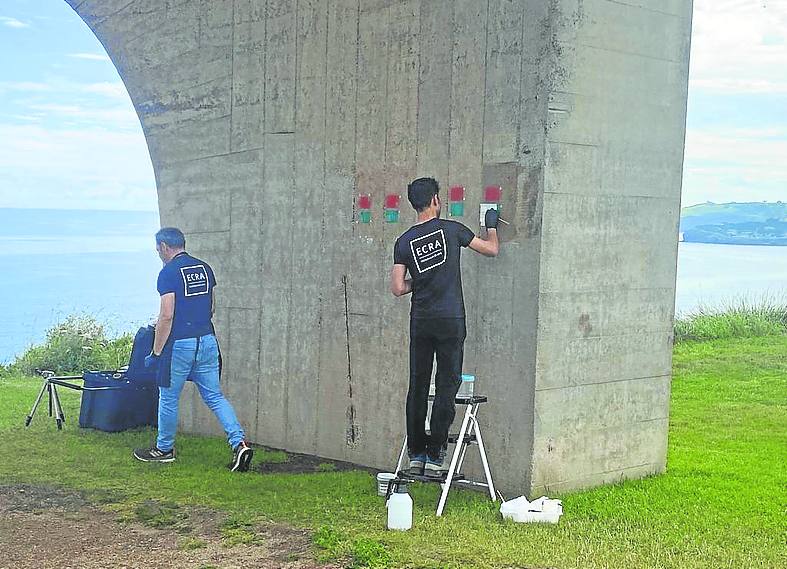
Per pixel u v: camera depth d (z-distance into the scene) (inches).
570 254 230.5
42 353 536.4
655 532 198.2
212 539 194.5
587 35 229.6
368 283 272.8
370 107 270.4
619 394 245.8
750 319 665.0
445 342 216.4
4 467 262.1
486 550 182.5
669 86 250.5
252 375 309.6
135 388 323.0
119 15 344.5
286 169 296.7
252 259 308.8
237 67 310.7
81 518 211.6
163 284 267.1
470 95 241.0
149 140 344.8
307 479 251.9
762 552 183.9
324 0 282.2
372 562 175.2
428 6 251.8
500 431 233.8
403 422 262.5
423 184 222.7
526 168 227.5
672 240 255.3
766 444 310.5
